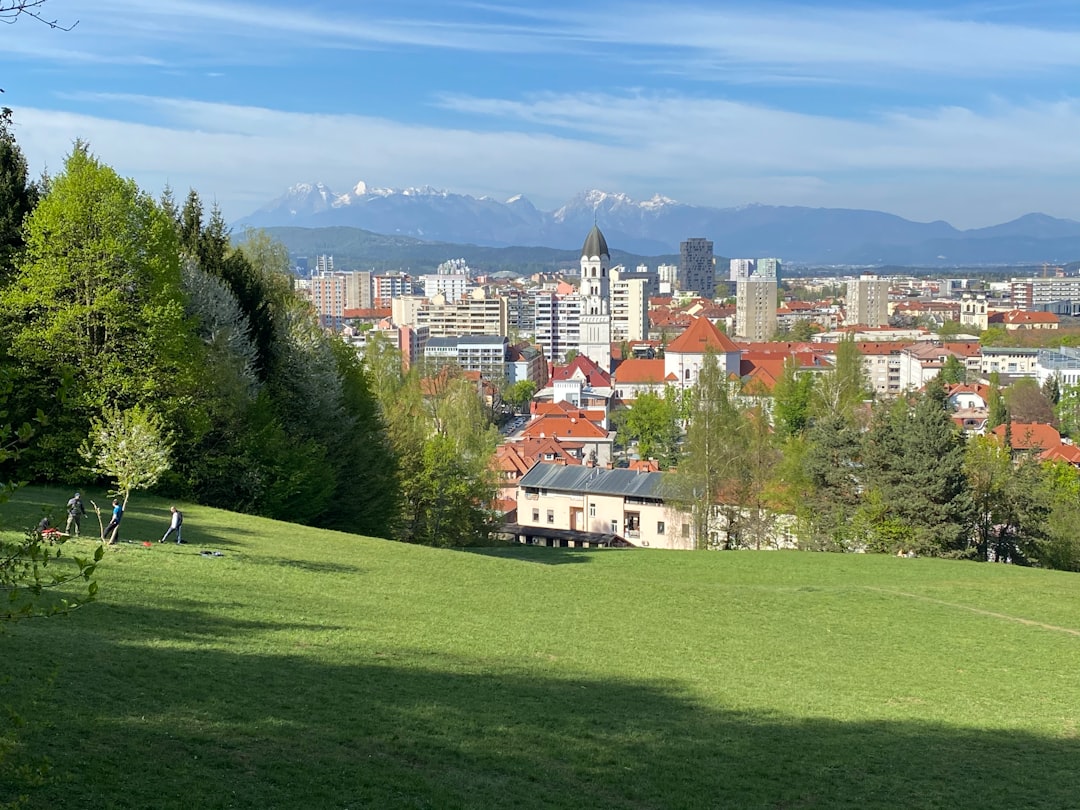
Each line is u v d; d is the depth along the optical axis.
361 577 52.75
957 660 46.97
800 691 38.75
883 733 33.91
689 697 36.00
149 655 31.39
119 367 65.69
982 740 34.25
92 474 63.81
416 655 37.28
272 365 84.44
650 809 24.98
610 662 40.28
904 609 58.50
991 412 195.62
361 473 86.75
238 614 39.50
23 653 28.86
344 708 29.36
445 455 97.62
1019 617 58.94
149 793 21.38
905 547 92.06
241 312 81.19
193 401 69.50
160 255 68.94
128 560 46.00
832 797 27.16
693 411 107.19
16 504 54.22
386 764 25.39
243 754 24.50
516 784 25.38
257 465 73.19
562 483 125.00
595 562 79.12
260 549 56.16
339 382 85.56
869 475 94.44
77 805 20.20
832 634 51.00
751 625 51.59
